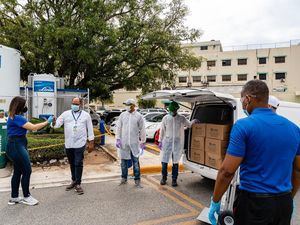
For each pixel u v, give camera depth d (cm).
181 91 525
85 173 713
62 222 434
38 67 1811
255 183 217
